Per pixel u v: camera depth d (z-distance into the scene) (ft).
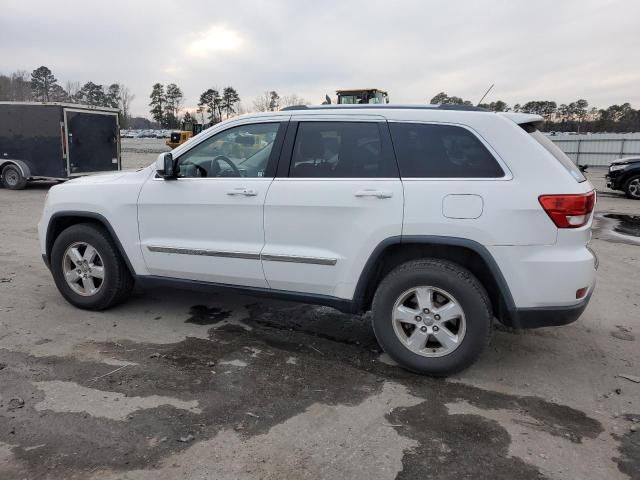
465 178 11.71
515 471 8.98
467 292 11.68
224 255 13.85
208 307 16.90
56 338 14.10
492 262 11.48
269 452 9.34
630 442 9.93
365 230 12.22
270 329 15.17
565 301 11.40
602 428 10.40
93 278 16.10
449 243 11.65
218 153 14.26
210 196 13.89
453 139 12.01
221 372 12.37
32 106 46.88
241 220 13.57
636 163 50.57
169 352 13.41
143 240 14.99
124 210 15.05
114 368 12.41
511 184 11.40
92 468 8.73
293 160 13.24
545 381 12.36
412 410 10.91
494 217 11.34
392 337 12.50
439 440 9.85
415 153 12.19
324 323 15.74
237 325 15.43
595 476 8.89
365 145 12.61
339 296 12.96
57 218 16.20
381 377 12.36
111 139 51.62
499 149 11.64
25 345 13.57
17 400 10.78
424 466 9.05
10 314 15.71
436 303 12.18
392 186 12.05
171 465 8.88
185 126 93.61
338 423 10.35
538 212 11.19
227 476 8.65
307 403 11.07
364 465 9.05
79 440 9.49
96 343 13.85
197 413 10.53
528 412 10.95
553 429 10.32
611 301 18.45
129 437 9.62
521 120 11.98
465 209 11.51
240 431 9.96
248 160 13.88
